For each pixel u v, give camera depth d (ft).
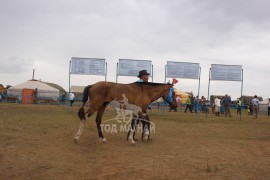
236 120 70.03
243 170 21.91
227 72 70.59
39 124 44.73
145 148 29.58
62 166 22.13
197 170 21.71
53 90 132.16
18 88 129.08
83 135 36.24
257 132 45.32
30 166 21.83
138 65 70.38
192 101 95.81
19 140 31.35
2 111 67.05
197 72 70.95
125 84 32.04
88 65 69.31
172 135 39.58
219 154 27.37
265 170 22.02
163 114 81.05
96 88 31.12
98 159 24.52
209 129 47.88
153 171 21.21
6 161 22.88
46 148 28.02
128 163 23.29
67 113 68.69
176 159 25.03
